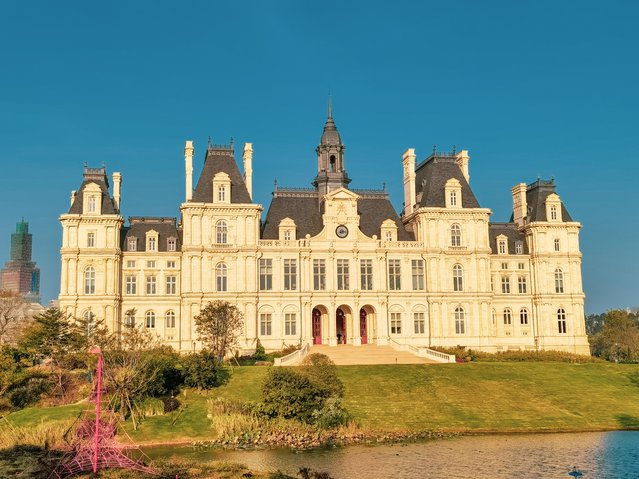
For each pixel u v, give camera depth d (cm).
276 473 5897
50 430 7050
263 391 8238
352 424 7962
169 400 8412
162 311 12550
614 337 16638
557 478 6034
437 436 7725
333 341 12575
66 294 12050
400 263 13088
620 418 8494
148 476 5700
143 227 12975
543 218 14075
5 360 8844
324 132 13800
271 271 12569
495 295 13788
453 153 14075
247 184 13125
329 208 12962
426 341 12938
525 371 10169
